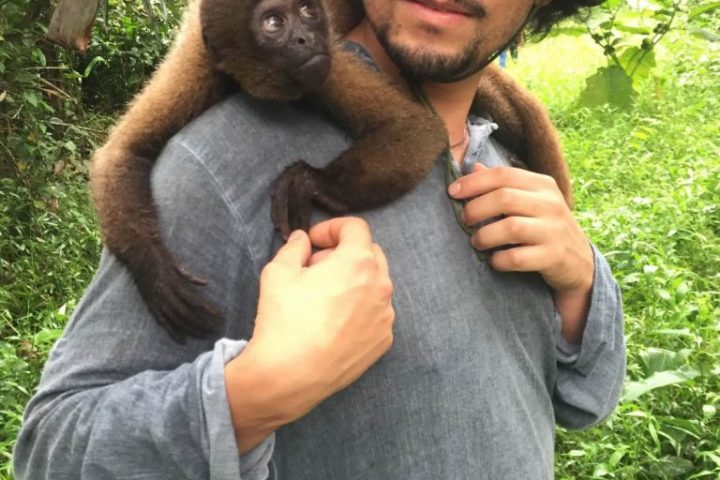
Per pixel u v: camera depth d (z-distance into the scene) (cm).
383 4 190
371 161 189
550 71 1414
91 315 170
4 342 540
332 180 187
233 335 173
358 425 169
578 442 430
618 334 219
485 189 190
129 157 229
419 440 170
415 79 213
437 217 188
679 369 453
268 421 142
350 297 148
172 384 149
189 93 240
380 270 157
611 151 909
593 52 1428
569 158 905
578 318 213
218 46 239
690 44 1377
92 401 152
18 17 685
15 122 729
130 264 177
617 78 380
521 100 309
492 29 191
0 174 707
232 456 140
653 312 520
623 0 395
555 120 1089
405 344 170
